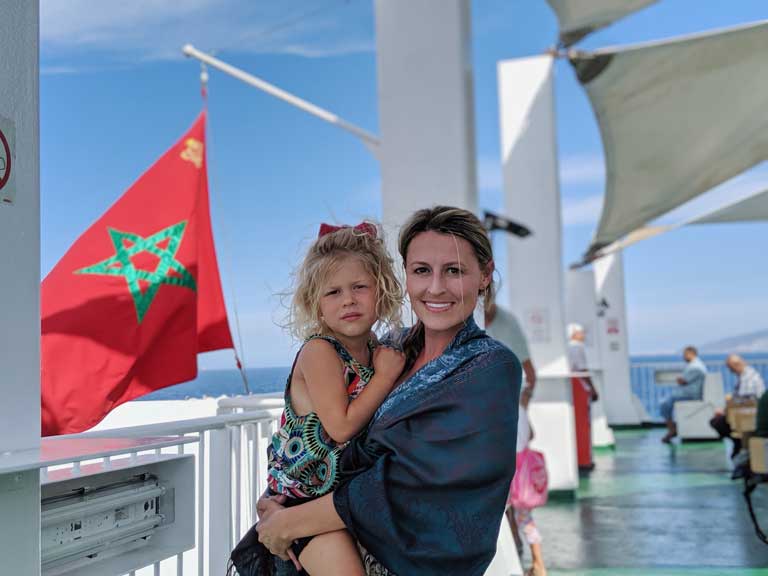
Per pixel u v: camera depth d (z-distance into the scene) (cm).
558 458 714
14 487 153
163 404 424
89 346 439
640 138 720
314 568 164
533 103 809
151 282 465
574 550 507
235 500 291
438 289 166
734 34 538
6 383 156
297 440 173
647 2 562
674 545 512
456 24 415
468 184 414
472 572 155
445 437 155
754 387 895
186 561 311
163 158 503
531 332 759
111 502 187
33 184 165
